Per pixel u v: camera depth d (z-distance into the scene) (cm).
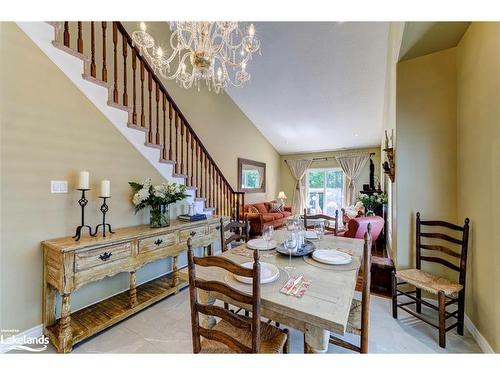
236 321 104
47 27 193
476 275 189
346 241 219
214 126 532
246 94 559
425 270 243
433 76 238
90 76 223
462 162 216
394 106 282
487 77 172
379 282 278
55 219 198
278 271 143
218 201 411
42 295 188
